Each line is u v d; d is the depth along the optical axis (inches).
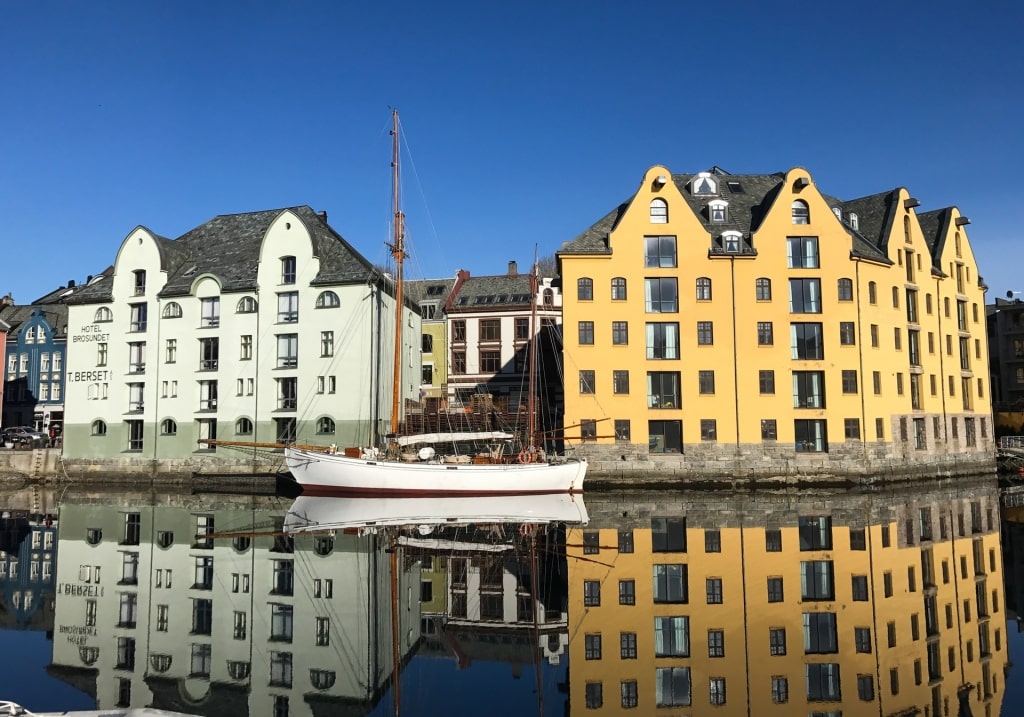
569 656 552.4
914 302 2186.3
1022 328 3442.4
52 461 2171.5
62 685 511.2
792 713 444.1
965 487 1878.7
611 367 1910.7
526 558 900.6
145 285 2201.0
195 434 2102.6
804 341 1935.3
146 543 1061.1
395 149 1879.9
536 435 1947.6
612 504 1509.6
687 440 1881.2
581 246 1968.5
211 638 614.5
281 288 2094.0
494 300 2812.5
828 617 641.0
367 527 1184.2
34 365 3038.9
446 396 2714.1
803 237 1959.9
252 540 1072.2
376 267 2231.8
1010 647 562.9
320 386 2039.9
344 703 474.6
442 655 564.4
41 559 946.7
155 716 362.9
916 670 516.1
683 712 447.2
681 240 1947.6
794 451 1886.1
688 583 760.3
